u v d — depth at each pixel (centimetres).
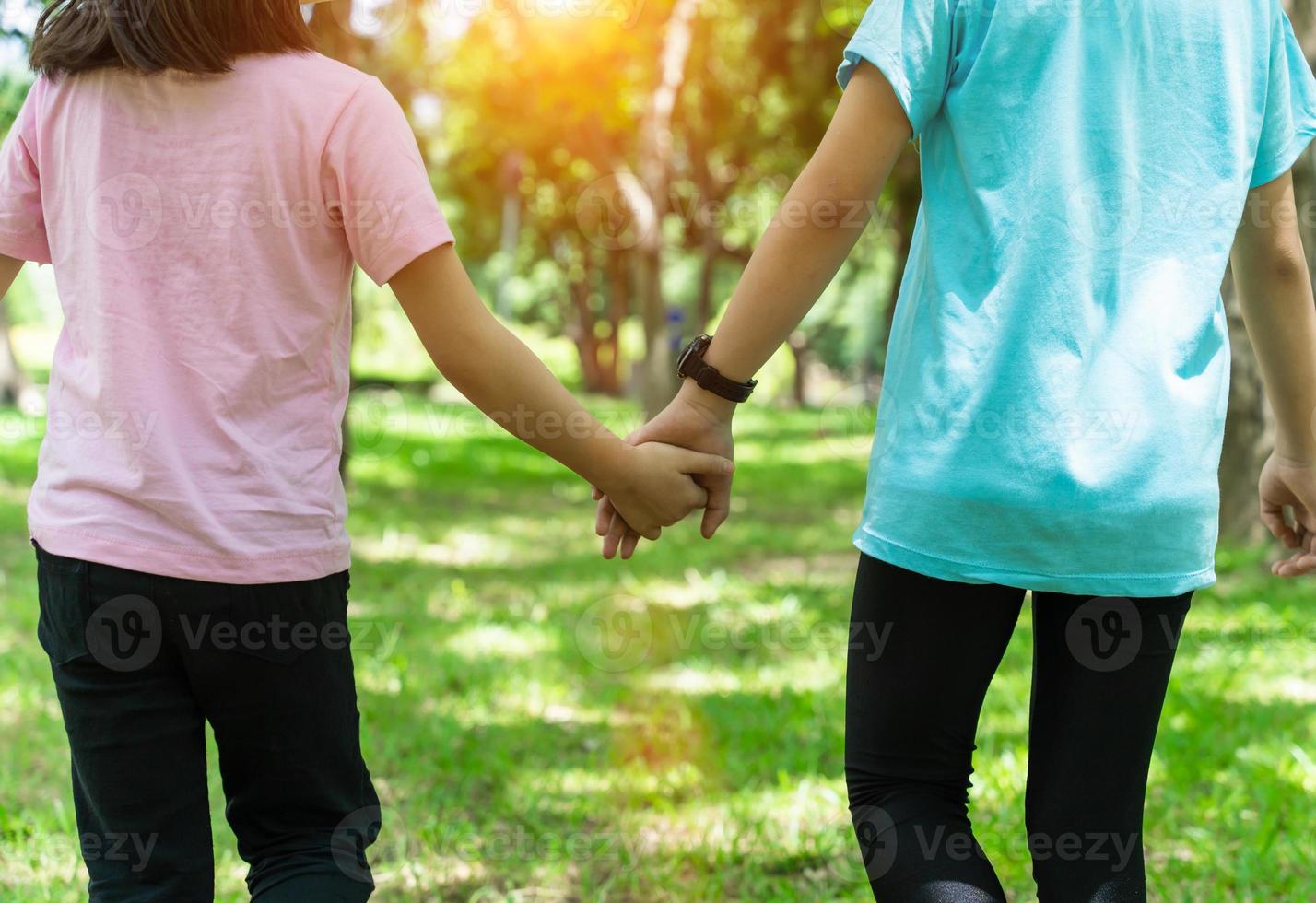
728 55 1603
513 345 183
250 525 163
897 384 170
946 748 169
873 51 162
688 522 875
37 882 259
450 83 1419
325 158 167
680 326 1920
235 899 252
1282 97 169
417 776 335
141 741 166
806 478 1219
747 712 393
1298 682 433
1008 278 159
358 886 174
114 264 165
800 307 181
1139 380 157
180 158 166
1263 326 184
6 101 492
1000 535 157
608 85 1282
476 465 1281
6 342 1716
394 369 2698
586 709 404
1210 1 161
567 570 668
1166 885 267
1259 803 315
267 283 166
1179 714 388
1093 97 159
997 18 159
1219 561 645
